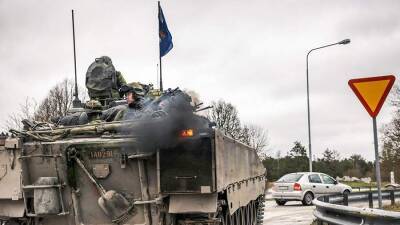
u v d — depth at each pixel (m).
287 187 26.03
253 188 13.61
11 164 7.55
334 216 9.20
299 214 20.61
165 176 7.00
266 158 65.94
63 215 7.59
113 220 7.40
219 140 7.13
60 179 7.54
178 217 7.53
